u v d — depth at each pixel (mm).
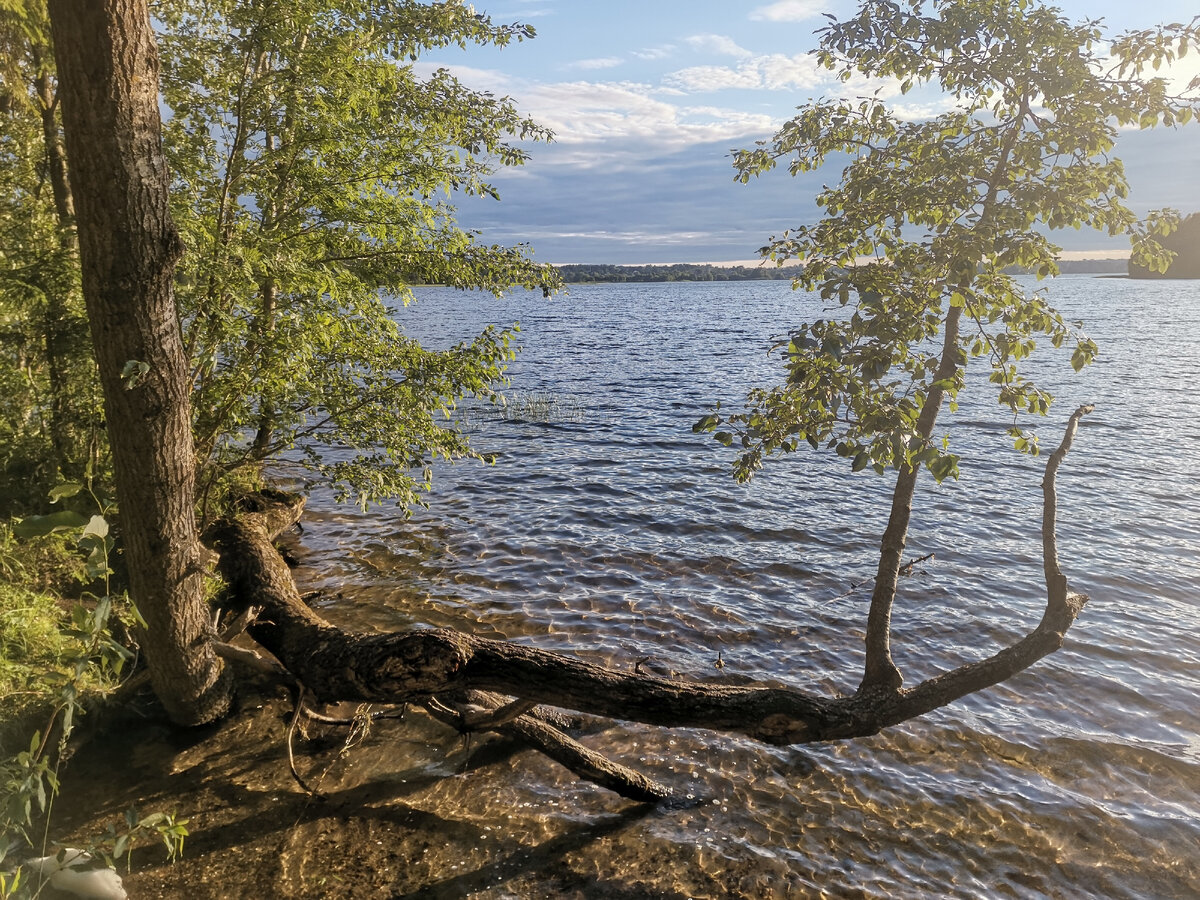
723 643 7789
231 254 6820
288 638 5742
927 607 8617
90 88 4250
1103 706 6516
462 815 5141
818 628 8133
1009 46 3646
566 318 70125
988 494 13234
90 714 5605
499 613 8445
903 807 5250
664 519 11969
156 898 4270
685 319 69625
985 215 3627
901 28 3879
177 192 7418
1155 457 15602
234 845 4742
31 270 7195
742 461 4082
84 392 7441
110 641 3186
